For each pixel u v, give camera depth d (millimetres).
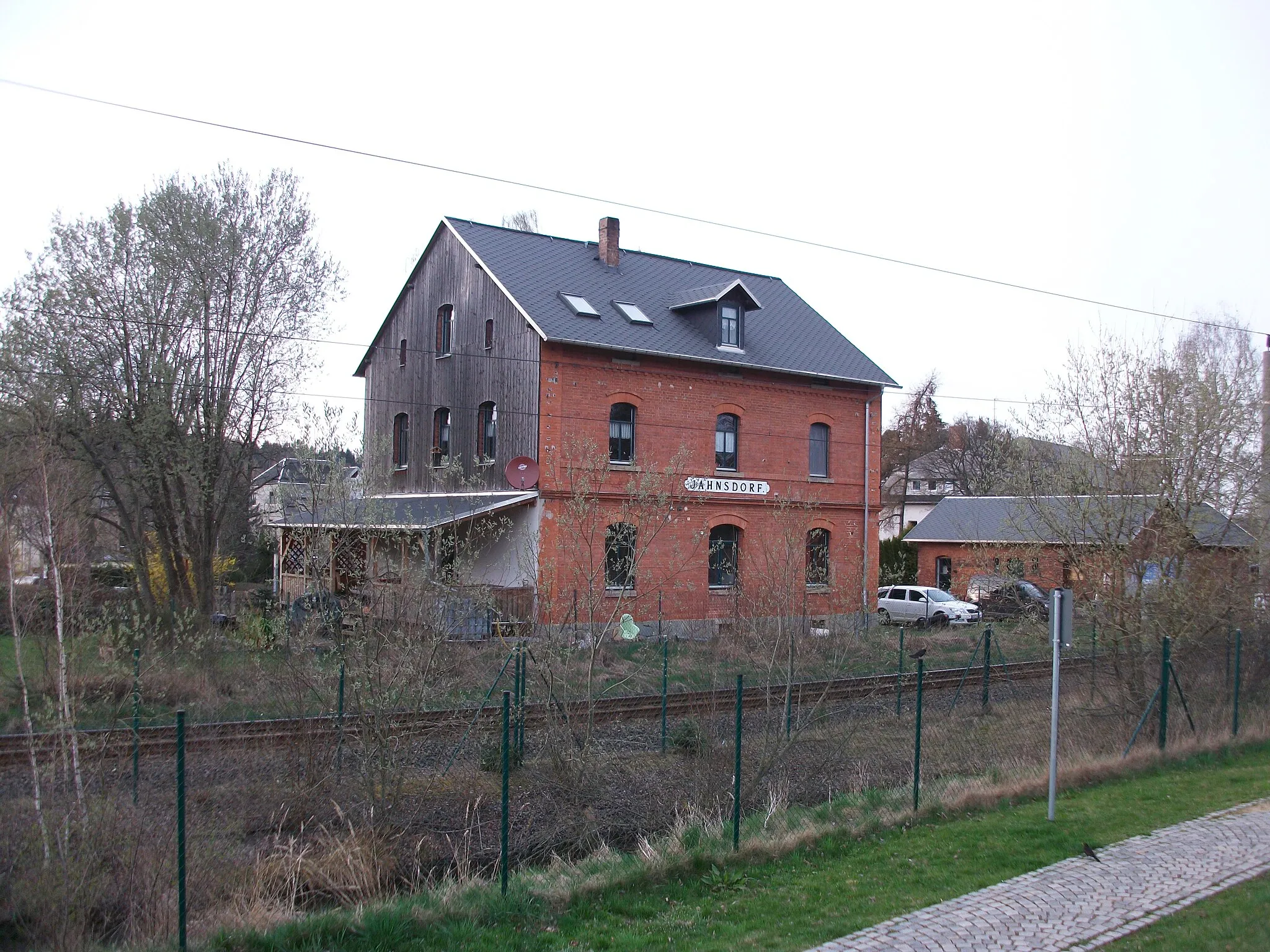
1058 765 12055
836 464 31438
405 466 32688
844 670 20156
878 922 7227
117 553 21688
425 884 8523
